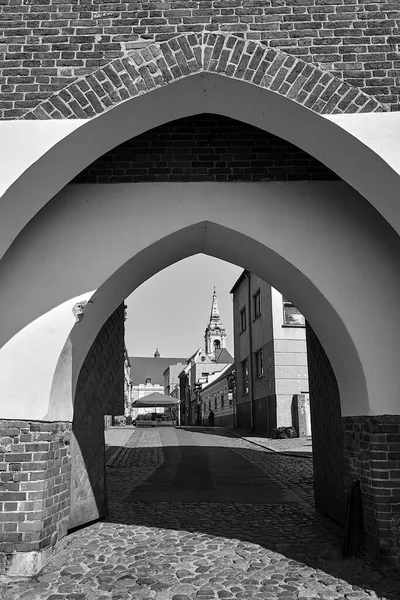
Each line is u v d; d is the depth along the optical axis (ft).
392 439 17.22
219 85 15.24
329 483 23.43
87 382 21.71
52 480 18.08
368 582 15.69
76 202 19.13
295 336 71.31
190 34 15.25
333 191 19.16
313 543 19.74
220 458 48.78
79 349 19.88
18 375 17.72
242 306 91.15
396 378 17.76
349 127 14.66
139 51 15.20
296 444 59.26
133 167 19.39
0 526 16.75
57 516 18.61
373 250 18.76
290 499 28.84
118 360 25.18
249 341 84.69
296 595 14.76
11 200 14.99
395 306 18.34
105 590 15.20
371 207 18.98
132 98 14.93
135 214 19.13
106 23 15.46
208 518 24.18
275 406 70.13
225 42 15.19
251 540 20.31
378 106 14.82
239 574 16.46
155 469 41.81
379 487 16.87
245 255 21.35
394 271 18.60
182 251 22.09
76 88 14.99
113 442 66.69
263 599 14.48
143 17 15.44
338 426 21.89
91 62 15.19
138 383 382.83
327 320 19.40
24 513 16.87
